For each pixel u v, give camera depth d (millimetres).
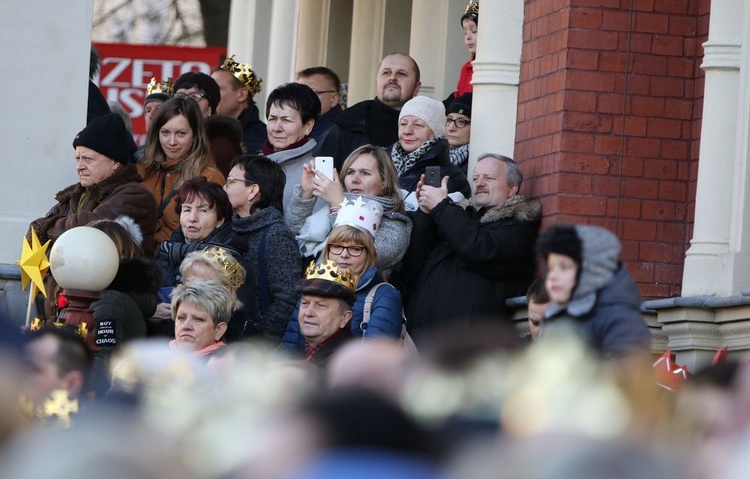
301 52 40656
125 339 17781
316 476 5152
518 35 23391
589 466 5242
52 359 11492
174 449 5445
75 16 23500
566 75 21531
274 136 23734
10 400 5590
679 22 21703
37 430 5695
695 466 5453
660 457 5355
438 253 21109
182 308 16734
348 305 17328
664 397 8625
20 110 23234
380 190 20656
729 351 18672
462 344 6723
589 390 6406
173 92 26781
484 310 20797
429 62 31562
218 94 26594
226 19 58031
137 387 8398
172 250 19938
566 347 7031
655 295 21297
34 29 23344
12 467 5258
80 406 11242
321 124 27141
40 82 23297
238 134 24844
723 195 19859
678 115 21594
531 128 22594
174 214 21844
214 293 16781
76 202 21656
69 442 5227
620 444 5398
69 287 16266
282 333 19734
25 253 18703
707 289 19672
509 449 5402
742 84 19812
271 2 46125
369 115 25562
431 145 22656
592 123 21500
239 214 20516
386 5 36156
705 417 8297
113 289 17984
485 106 23391
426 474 5227
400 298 18859
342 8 40031
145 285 18109
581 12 21609
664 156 21547
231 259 18094
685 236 21391
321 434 5246
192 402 6285
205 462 5414
